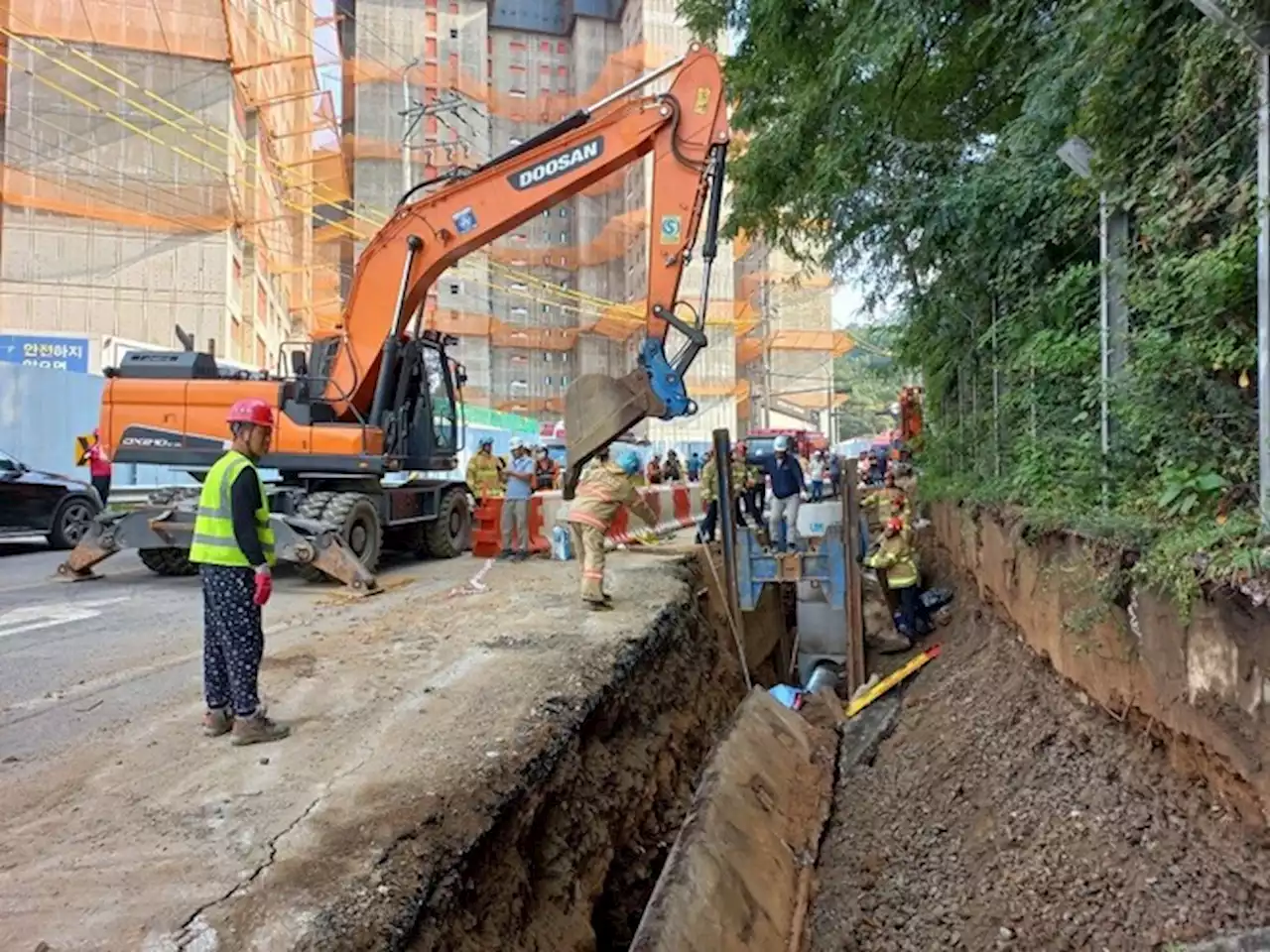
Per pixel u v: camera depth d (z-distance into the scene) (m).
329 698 5.33
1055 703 5.35
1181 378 3.93
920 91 9.59
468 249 10.55
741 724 7.04
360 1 74.38
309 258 61.00
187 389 10.33
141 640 7.18
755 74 10.99
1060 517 5.03
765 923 4.65
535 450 16.50
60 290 34.47
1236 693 3.07
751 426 61.06
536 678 5.64
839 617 12.45
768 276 62.19
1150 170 4.34
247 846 3.35
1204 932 3.20
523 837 4.02
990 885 4.45
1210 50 3.56
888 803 6.16
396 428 11.01
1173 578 3.40
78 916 2.86
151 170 35.34
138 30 35.38
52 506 13.73
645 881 5.23
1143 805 3.98
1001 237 7.22
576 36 81.94
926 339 11.18
